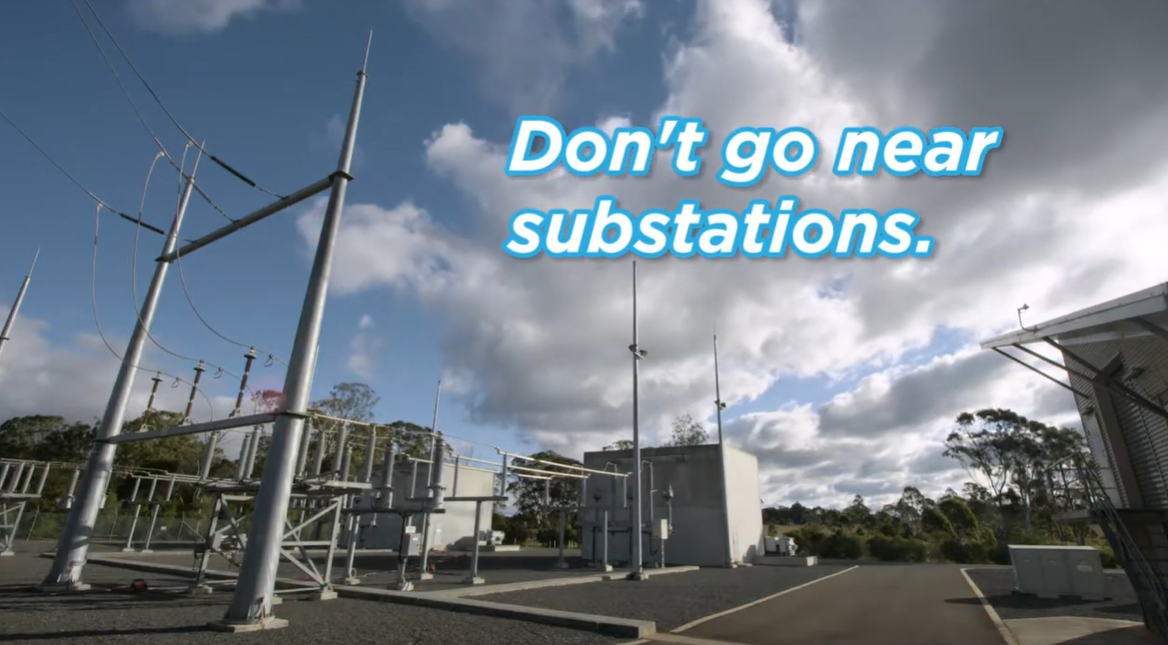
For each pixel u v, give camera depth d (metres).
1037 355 10.66
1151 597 9.37
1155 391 10.22
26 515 32.41
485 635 9.04
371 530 34.12
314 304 10.54
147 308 14.23
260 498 9.57
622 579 20.97
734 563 30.56
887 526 48.50
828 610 12.87
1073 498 11.91
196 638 8.21
